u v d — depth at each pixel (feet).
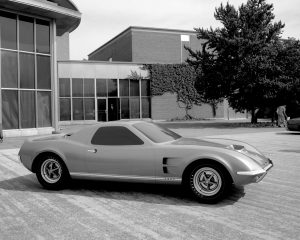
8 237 13.56
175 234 13.58
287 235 13.35
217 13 87.71
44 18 64.34
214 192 17.71
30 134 61.36
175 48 137.08
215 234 13.52
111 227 14.52
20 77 60.34
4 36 58.08
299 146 41.75
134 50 131.95
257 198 18.93
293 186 21.70
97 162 20.11
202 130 70.33
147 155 18.94
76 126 94.02
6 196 20.16
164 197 19.36
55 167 21.61
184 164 18.11
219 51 86.12
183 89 118.83
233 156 17.39
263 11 85.66
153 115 115.96
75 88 105.81
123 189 21.31
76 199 19.26
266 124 86.02
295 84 80.12
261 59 79.97
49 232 14.05
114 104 110.83
